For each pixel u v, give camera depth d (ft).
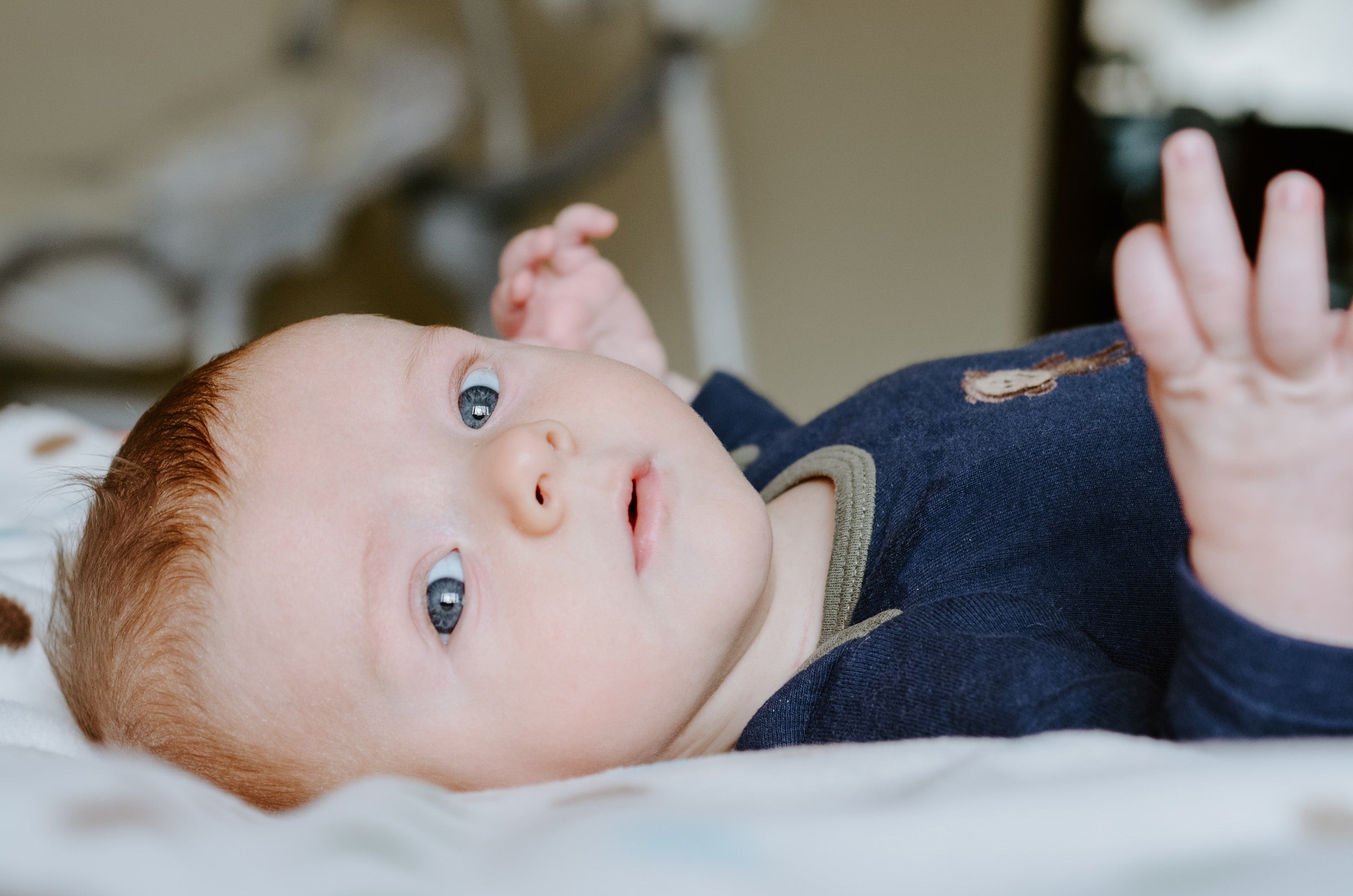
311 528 2.54
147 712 2.63
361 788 1.58
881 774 1.66
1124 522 2.65
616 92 6.95
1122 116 8.41
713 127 7.09
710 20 6.56
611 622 2.42
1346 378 1.69
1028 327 8.73
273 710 2.52
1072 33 8.27
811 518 3.06
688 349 9.11
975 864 1.18
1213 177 1.62
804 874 1.18
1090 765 1.50
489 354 2.87
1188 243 1.65
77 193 6.01
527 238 3.83
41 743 2.72
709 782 1.72
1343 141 7.99
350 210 7.05
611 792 1.73
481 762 2.48
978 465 2.78
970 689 2.27
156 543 2.65
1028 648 2.32
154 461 2.77
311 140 6.36
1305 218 1.57
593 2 7.47
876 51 8.59
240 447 2.69
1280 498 1.77
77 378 7.63
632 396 2.71
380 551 2.50
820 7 8.59
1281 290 1.60
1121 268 1.73
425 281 8.44
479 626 2.44
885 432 3.06
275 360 2.88
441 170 7.14
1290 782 1.27
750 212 8.93
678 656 2.46
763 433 3.80
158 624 2.61
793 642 2.88
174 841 1.29
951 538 2.71
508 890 1.21
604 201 9.06
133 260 6.17
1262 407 1.74
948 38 8.48
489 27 7.82
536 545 2.44
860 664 2.50
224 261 6.33
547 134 9.18
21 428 4.13
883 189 8.77
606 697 2.43
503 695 2.44
